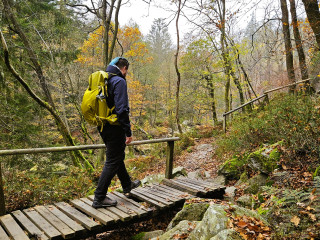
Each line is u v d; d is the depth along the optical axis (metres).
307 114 4.95
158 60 40.62
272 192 3.13
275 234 2.16
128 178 3.72
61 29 12.90
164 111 32.22
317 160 3.82
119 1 10.70
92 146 3.70
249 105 13.65
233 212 2.52
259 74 22.55
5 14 9.09
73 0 12.64
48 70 12.76
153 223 4.13
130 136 3.06
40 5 10.90
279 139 5.59
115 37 11.05
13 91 10.53
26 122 10.25
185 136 12.73
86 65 18.20
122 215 3.12
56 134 14.16
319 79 9.67
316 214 2.29
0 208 3.11
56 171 8.71
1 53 9.16
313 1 8.50
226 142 8.31
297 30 10.83
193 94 17.66
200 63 16.08
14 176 4.82
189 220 3.23
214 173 6.84
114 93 2.96
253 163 5.09
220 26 13.21
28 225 2.93
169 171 4.96
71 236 2.72
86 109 3.03
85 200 3.67
